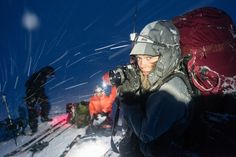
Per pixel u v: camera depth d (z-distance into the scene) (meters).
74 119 3.10
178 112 0.96
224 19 1.05
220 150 0.99
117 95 1.12
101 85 2.70
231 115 0.99
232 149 0.98
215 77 0.99
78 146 2.41
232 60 1.00
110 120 2.69
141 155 1.13
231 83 0.99
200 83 1.00
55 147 2.63
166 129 0.97
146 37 0.99
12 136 3.02
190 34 1.03
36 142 2.79
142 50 0.98
